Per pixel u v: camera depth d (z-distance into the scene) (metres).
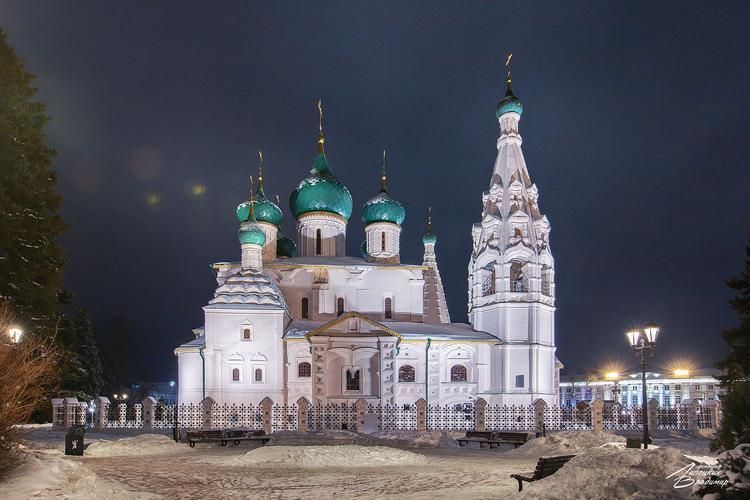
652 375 90.56
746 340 30.12
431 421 51.12
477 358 60.34
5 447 14.63
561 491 13.83
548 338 62.53
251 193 64.81
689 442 38.75
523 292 62.19
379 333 57.59
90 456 26.83
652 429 45.81
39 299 34.12
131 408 48.53
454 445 35.81
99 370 75.50
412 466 23.73
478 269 64.88
